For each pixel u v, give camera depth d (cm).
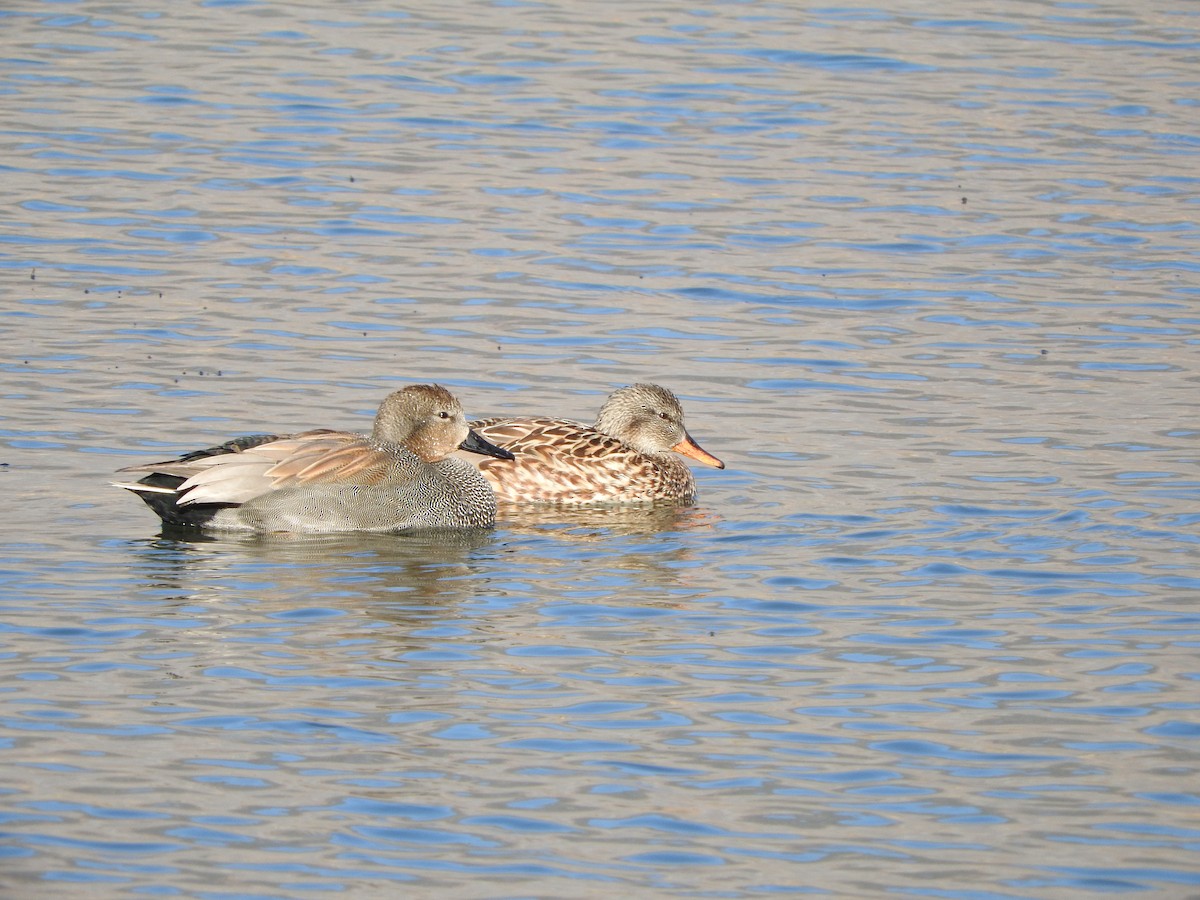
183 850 1016
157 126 2852
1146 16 3631
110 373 1955
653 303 2250
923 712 1218
